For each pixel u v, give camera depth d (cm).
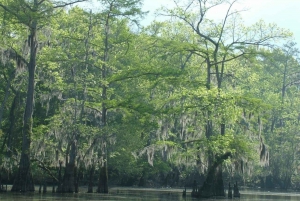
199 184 5738
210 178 3753
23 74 4150
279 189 6562
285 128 6619
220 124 3850
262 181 6706
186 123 3866
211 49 4128
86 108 4106
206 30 4184
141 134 4712
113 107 3991
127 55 4272
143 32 5159
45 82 4019
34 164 3831
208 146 3556
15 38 4109
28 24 3503
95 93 4094
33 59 3703
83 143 3956
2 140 4416
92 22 4116
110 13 4044
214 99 3553
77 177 3856
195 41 4447
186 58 5288
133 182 5838
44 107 4550
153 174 5841
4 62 3647
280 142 6556
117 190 4562
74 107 3900
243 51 4116
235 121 3825
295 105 7031
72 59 3878
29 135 3612
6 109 4625
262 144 3731
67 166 3716
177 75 4041
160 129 4162
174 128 4591
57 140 3922
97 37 4206
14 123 4338
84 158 3838
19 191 3519
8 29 3762
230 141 3628
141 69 4022
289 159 6481
